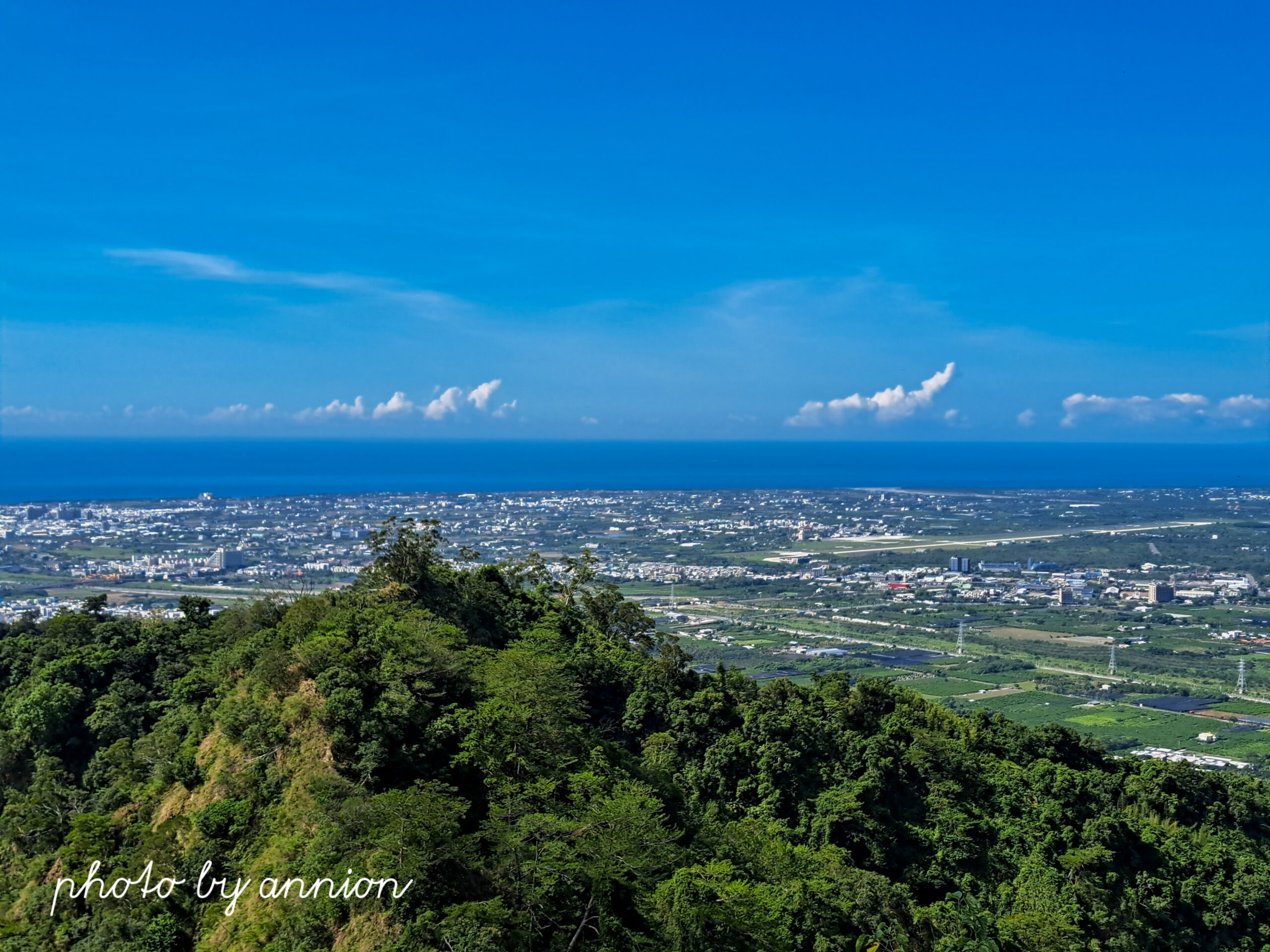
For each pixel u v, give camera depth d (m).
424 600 104.44
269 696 77.62
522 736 74.38
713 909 60.56
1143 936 83.12
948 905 79.88
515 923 57.22
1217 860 91.31
